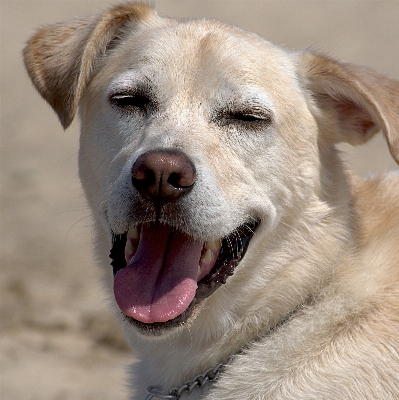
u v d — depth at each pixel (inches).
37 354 510.6
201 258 298.2
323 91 321.4
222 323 304.0
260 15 1323.8
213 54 312.3
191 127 300.0
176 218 279.9
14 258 670.5
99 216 319.3
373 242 314.3
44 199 802.8
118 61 326.0
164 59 313.1
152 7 354.6
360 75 313.3
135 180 276.8
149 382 320.8
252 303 306.3
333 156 327.0
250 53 316.2
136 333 291.0
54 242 707.4
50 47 345.1
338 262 308.7
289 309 308.2
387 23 1242.6
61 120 334.0
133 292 287.6
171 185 275.4
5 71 1195.3
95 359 508.7
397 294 299.9
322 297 304.2
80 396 454.9
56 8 1435.8
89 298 593.0
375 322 293.0
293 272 307.3
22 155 920.3
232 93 305.4
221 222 286.4
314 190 313.0
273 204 306.7
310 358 289.6
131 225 281.4
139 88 310.0
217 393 295.7
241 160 301.7
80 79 324.8
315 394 279.7
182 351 307.1
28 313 566.3
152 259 295.3
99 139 317.4
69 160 907.4
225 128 304.8
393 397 278.5
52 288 611.8
